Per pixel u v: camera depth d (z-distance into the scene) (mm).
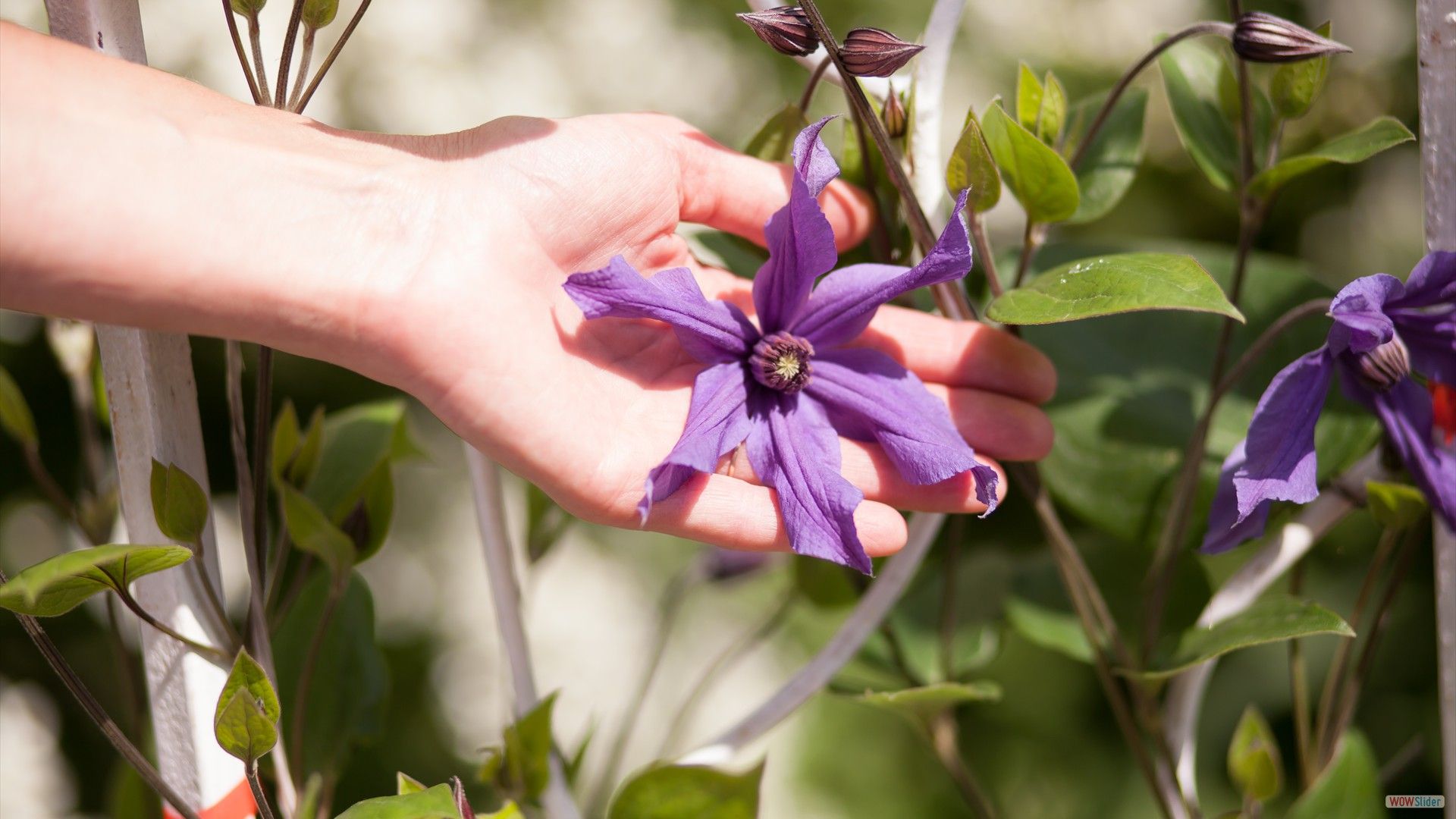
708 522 689
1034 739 1188
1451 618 707
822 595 826
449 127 1042
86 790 1128
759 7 717
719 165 726
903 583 733
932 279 675
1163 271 647
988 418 714
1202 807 1137
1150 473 756
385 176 680
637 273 675
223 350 1158
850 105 714
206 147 658
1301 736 756
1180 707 739
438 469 1271
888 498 707
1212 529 685
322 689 764
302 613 772
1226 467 683
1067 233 1241
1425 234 688
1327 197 1233
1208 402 724
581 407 687
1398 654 1107
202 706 688
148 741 780
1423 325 679
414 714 1206
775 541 694
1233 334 777
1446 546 704
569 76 1100
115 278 642
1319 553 1135
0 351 1132
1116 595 796
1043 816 1164
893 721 1243
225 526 1158
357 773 1135
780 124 741
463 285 673
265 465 688
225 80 952
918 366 722
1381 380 672
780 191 733
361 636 769
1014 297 667
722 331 688
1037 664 1196
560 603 1250
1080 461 762
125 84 657
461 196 686
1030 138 685
